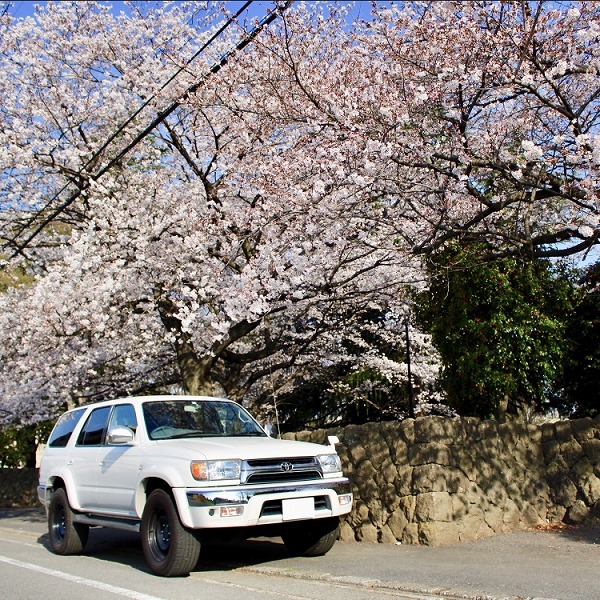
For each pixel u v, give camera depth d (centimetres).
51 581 654
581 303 920
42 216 1302
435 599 509
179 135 1224
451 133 820
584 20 741
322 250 947
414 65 837
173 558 622
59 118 1250
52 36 1247
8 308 1228
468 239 802
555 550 677
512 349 865
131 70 1212
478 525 761
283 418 1891
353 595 532
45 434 2159
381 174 811
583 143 666
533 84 758
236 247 1071
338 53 1045
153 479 671
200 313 1122
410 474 762
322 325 1245
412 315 1216
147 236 1102
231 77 1003
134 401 766
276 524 663
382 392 1697
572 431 830
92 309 1084
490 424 812
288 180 876
